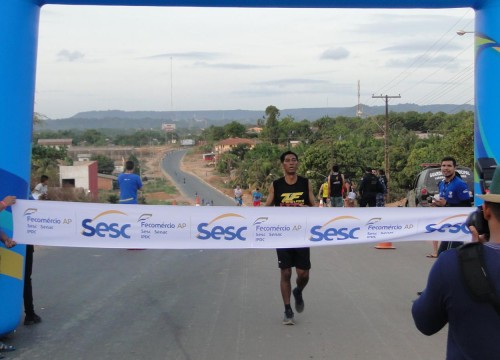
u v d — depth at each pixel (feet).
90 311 24.64
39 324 22.62
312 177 212.84
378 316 23.43
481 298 8.13
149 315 23.97
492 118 24.39
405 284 29.66
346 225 22.33
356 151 218.79
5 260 20.29
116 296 27.48
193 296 27.43
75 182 201.46
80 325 22.48
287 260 22.39
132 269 34.99
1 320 20.03
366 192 56.75
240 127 522.47
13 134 20.62
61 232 21.49
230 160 380.58
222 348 19.52
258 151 306.14
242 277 32.27
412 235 22.67
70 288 29.30
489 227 8.72
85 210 21.66
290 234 22.27
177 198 263.90
